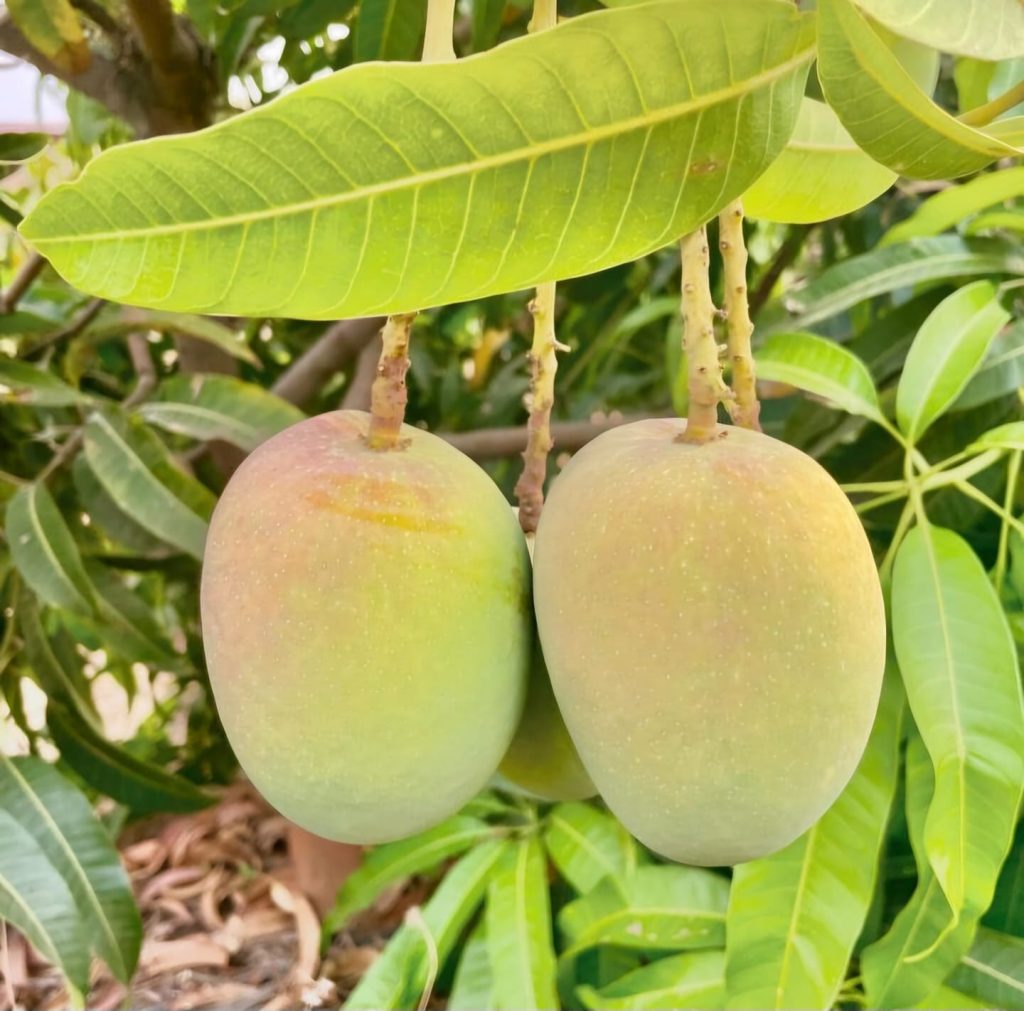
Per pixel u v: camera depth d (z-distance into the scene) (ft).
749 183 0.96
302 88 0.84
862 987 2.28
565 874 2.57
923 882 1.94
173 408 2.43
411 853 2.83
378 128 0.87
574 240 0.95
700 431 1.10
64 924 2.16
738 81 0.92
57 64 2.10
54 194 0.87
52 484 2.62
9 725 3.51
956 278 2.38
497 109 0.89
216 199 0.88
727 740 1.00
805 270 3.67
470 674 1.07
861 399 2.01
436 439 1.19
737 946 1.89
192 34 2.33
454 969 3.18
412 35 1.79
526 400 1.30
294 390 3.14
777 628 1.00
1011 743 1.73
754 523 1.02
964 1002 2.06
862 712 1.05
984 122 1.19
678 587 1.01
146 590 3.80
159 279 0.91
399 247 0.92
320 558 1.05
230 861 3.92
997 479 2.20
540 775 1.31
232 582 1.08
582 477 1.11
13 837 2.23
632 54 0.88
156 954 3.42
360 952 3.41
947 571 1.85
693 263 1.08
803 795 1.03
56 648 2.76
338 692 1.03
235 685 1.07
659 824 1.05
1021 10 0.95
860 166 1.42
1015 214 2.20
